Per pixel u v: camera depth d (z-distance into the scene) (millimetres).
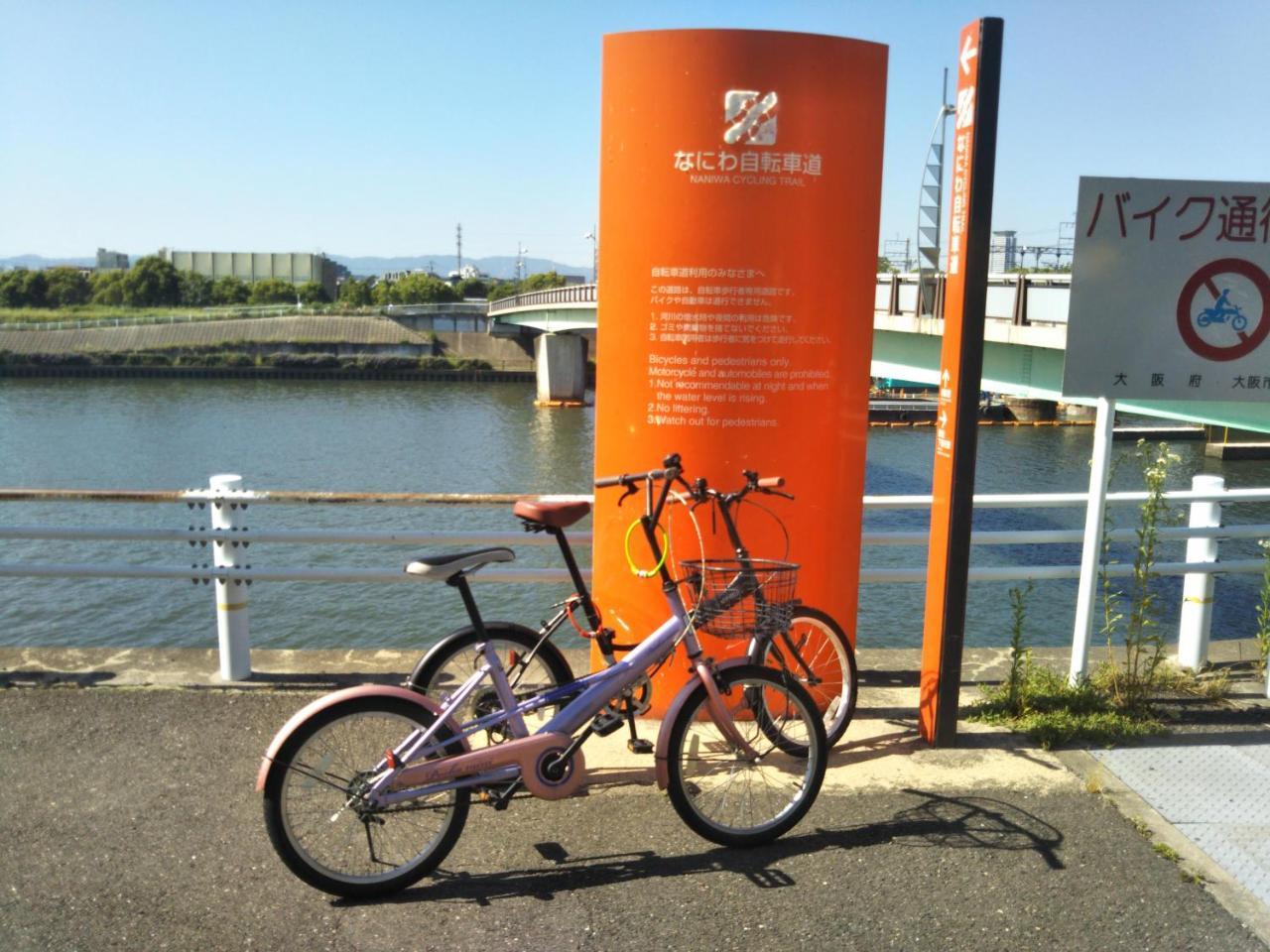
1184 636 5293
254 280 173125
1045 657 5570
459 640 3807
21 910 3006
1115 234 4535
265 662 5266
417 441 46188
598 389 4473
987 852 3387
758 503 4363
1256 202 4535
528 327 87188
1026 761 4094
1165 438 45625
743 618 3557
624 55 4184
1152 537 4793
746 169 4160
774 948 2879
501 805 3297
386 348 88312
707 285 4234
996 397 51875
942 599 4125
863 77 4238
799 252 4242
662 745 3385
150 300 122125
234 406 62188
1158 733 4348
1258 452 41031
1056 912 3053
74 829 3469
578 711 3414
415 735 3193
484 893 3145
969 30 3857
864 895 3135
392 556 23844
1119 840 3467
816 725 3541
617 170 4281
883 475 33469
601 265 4414
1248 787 3859
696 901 3104
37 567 5000
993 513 26969
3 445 44312
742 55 4094
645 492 4391
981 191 3861
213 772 3910
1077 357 4582
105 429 49938
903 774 3965
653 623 4461
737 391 4297
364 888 3098
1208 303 4590
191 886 3148
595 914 3035
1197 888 3186
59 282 124062
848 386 4438
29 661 5207
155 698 4668
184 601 20250
